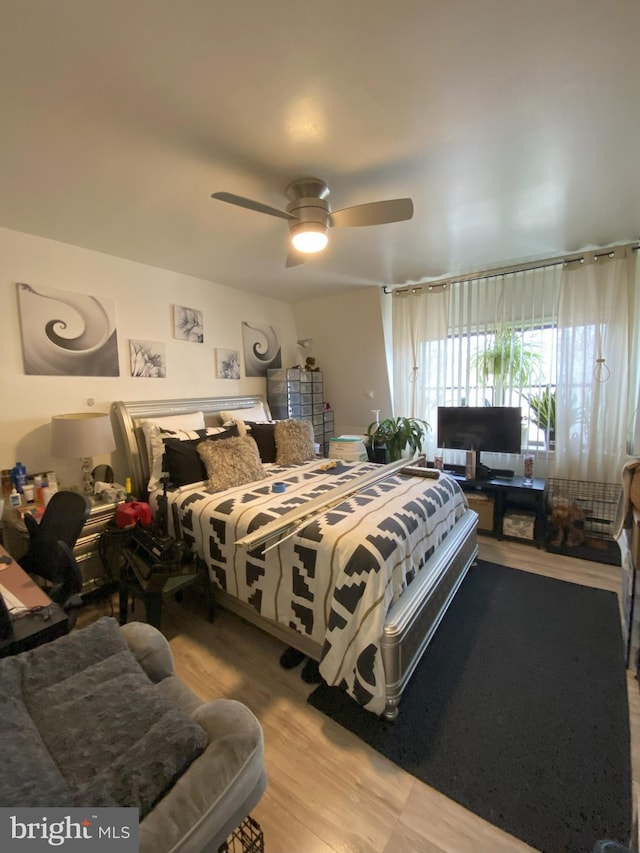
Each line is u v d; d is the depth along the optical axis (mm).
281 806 1298
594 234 2703
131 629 1217
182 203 2039
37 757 753
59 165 1672
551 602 2455
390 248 2871
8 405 2379
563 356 3281
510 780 1362
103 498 2557
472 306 3750
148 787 741
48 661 978
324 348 4680
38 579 1907
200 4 963
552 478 3377
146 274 3100
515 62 1180
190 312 3467
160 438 2805
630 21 1039
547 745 1488
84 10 969
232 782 814
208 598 2295
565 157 1707
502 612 2355
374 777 1387
